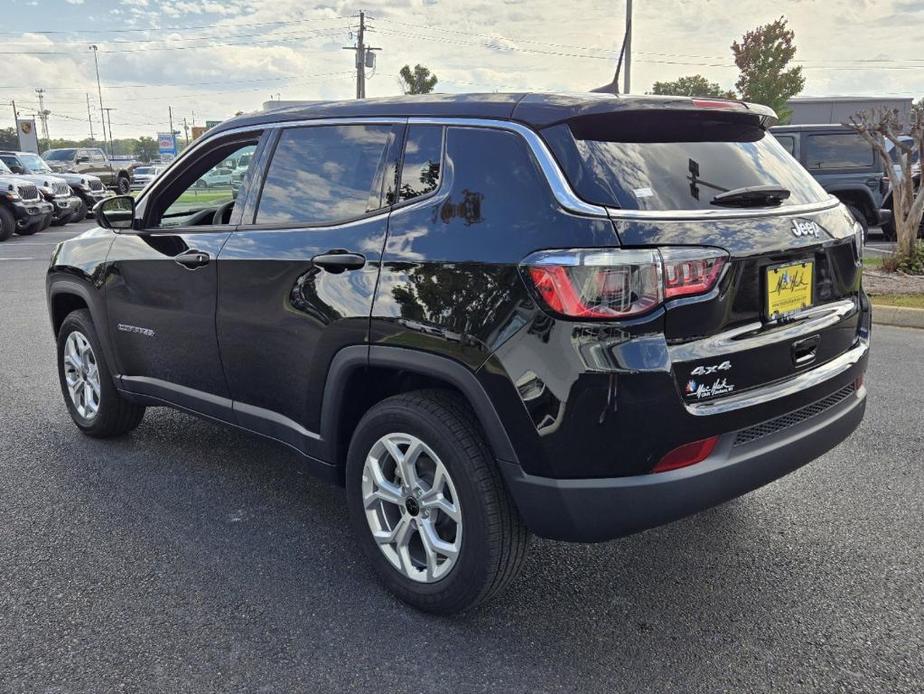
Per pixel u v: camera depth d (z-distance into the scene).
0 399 5.37
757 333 2.54
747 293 2.49
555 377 2.31
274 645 2.62
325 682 2.44
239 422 3.53
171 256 3.67
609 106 2.51
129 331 4.02
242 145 3.59
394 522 2.91
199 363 3.64
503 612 2.82
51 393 5.50
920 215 9.59
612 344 2.26
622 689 2.40
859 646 2.60
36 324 7.84
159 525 3.50
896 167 12.52
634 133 2.59
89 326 4.33
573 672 2.48
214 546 3.31
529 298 2.35
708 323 2.38
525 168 2.49
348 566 3.15
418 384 2.93
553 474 2.38
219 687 2.41
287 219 3.22
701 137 2.73
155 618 2.77
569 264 2.27
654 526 2.40
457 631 2.71
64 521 3.53
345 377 2.91
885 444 4.41
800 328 2.69
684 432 2.34
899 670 2.47
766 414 2.55
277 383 3.24
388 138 2.94
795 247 2.62
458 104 2.77
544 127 2.50
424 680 2.45
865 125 9.84
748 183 2.67
